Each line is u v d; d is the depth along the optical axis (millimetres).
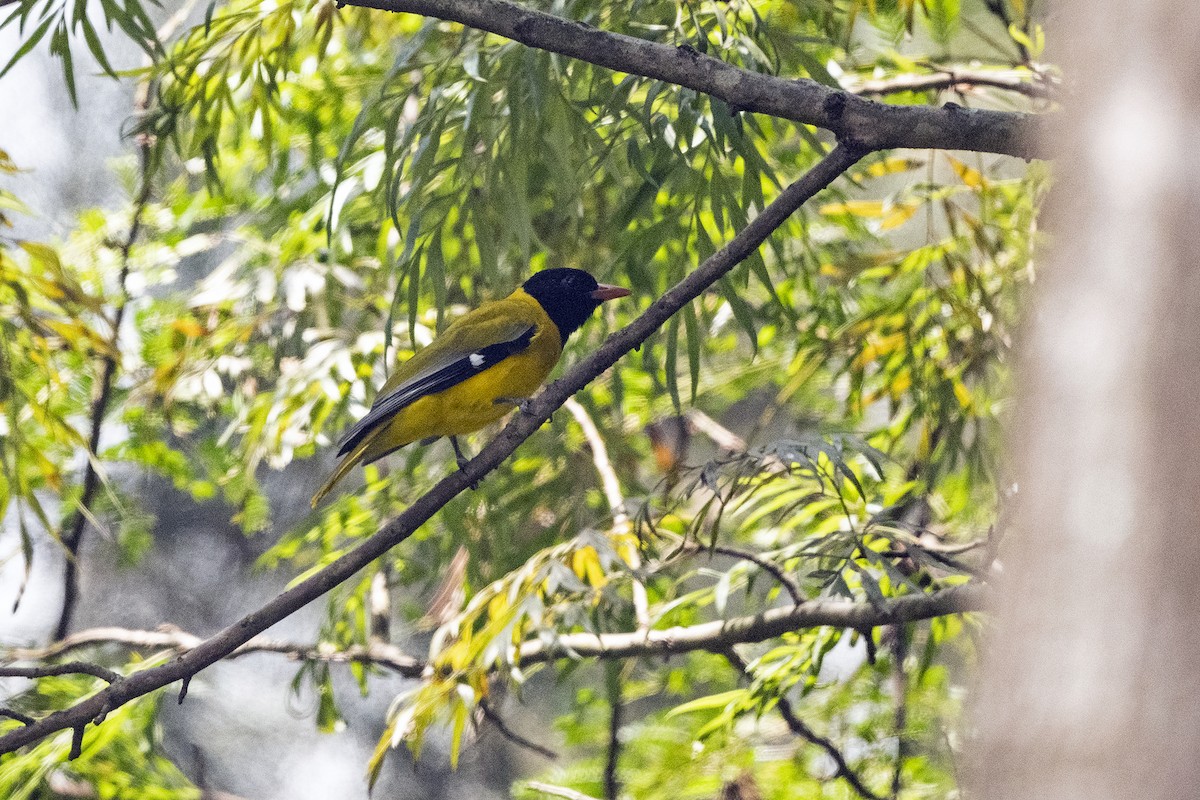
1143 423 2707
